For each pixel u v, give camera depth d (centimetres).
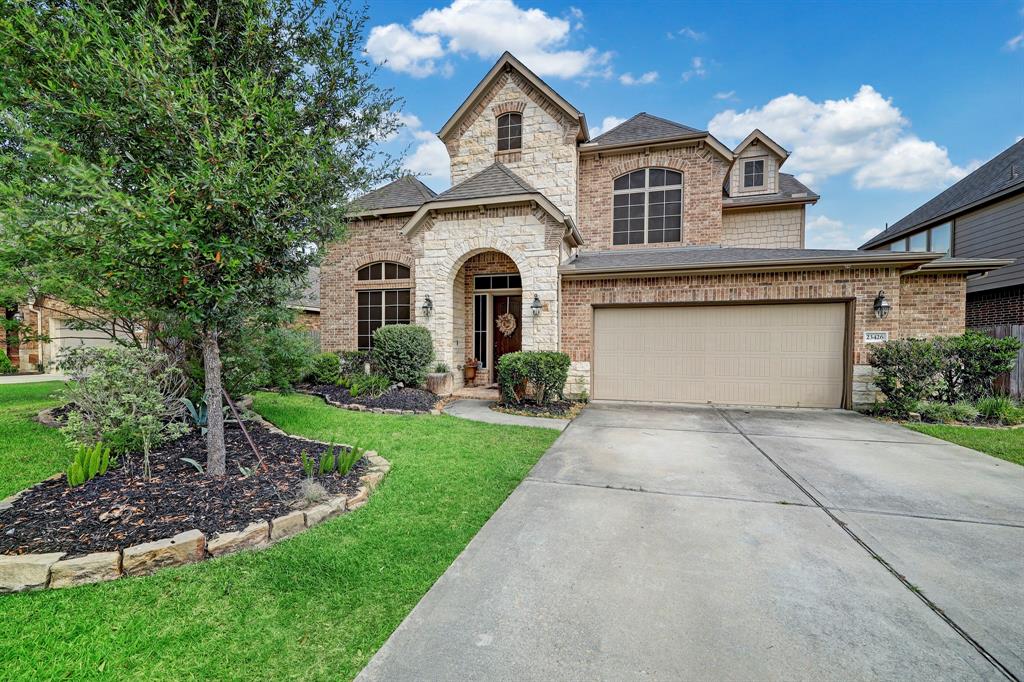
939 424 800
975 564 319
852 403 940
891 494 458
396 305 1421
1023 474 524
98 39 323
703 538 358
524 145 1317
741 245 1546
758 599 276
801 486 481
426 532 371
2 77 326
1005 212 1291
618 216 1395
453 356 1175
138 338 628
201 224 359
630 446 651
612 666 219
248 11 392
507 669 217
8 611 258
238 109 402
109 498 378
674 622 253
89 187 319
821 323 972
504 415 884
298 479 446
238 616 262
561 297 1087
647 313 1067
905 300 978
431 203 1096
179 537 318
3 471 453
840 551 337
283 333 681
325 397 980
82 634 243
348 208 516
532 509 416
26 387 1127
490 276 1286
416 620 255
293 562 318
